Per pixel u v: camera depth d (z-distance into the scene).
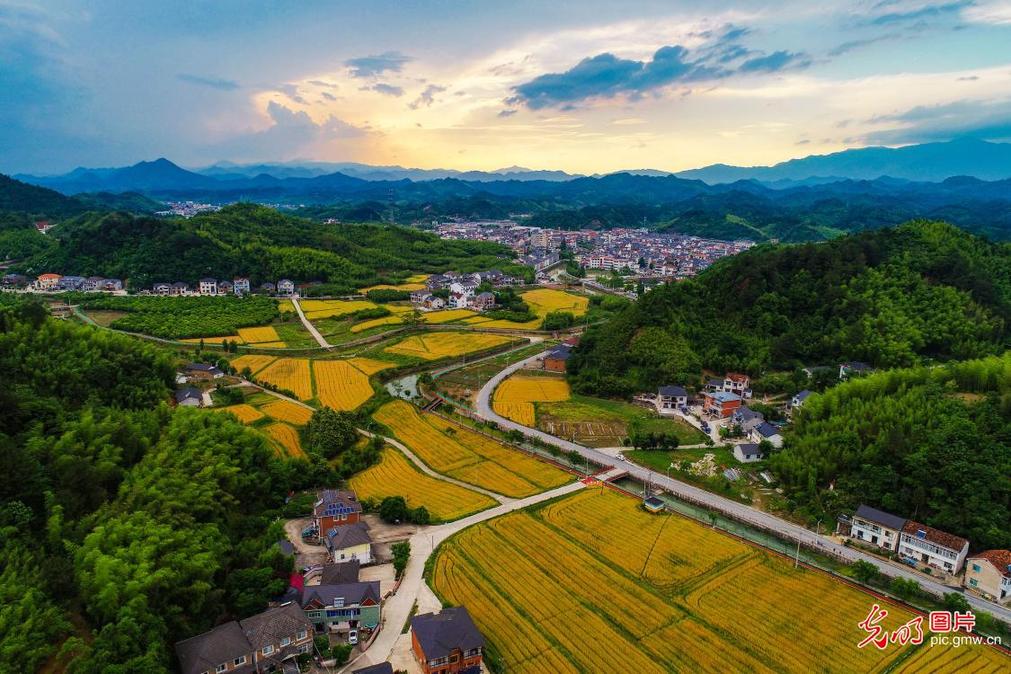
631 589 98.00
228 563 92.62
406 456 150.38
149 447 112.12
